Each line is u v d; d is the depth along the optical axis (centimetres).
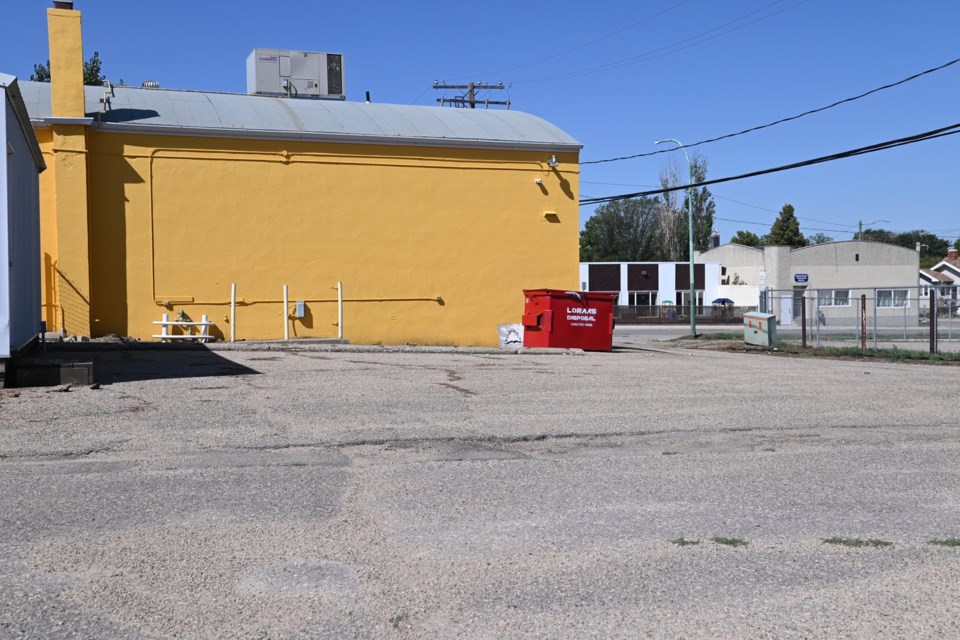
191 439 801
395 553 484
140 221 2150
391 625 385
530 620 393
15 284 1120
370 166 2342
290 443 797
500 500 609
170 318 2167
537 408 1051
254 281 2241
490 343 2448
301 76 2800
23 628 375
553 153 2495
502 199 2458
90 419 876
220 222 2212
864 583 448
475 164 2431
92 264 2111
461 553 486
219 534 512
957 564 481
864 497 638
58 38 2061
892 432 944
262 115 2334
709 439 885
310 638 371
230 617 391
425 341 2391
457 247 2417
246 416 923
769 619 398
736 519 569
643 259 10362
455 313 2416
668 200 8750
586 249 10881
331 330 2302
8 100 1038
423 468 716
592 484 666
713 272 7006
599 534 528
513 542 509
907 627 392
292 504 586
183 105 2317
